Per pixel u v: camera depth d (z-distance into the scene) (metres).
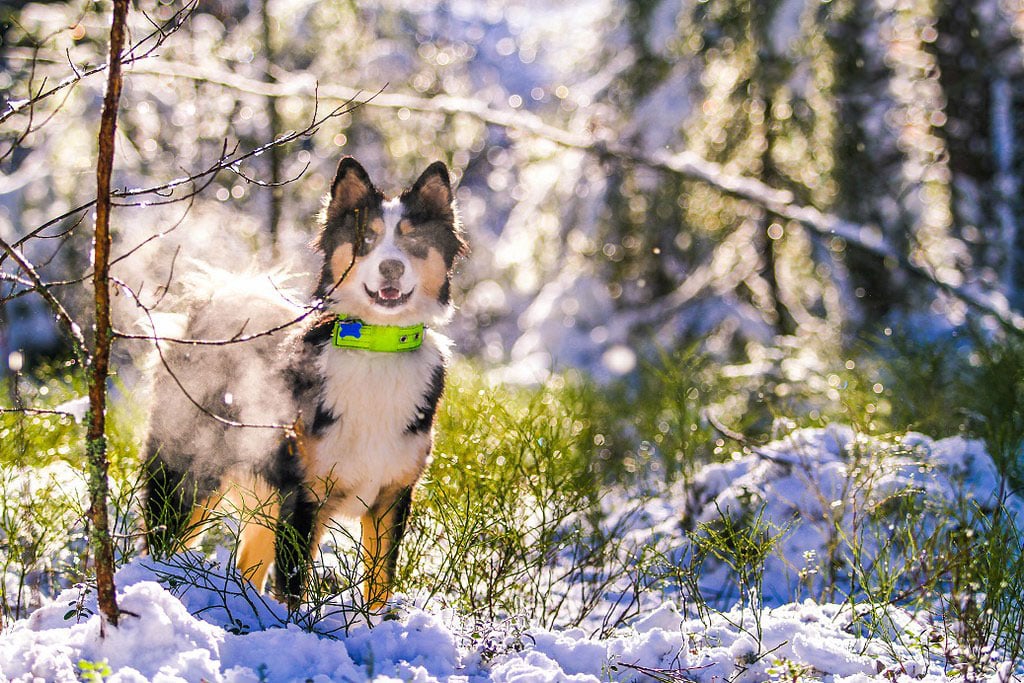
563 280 11.46
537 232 10.95
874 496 5.14
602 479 6.55
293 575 4.02
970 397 6.95
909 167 10.98
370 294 4.30
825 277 10.77
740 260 11.17
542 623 4.14
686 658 3.55
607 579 4.73
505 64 16.81
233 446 4.46
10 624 3.58
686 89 10.15
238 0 10.59
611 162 9.88
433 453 5.12
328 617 3.72
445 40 11.59
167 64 8.27
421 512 4.66
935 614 4.11
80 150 8.78
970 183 10.99
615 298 11.16
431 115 9.23
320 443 4.29
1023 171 11.13
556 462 5.41
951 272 9.98
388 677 3.11
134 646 3.09
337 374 4.30
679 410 6.94
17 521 4.29
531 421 5.50
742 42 9.73
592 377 10.23
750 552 4.73
